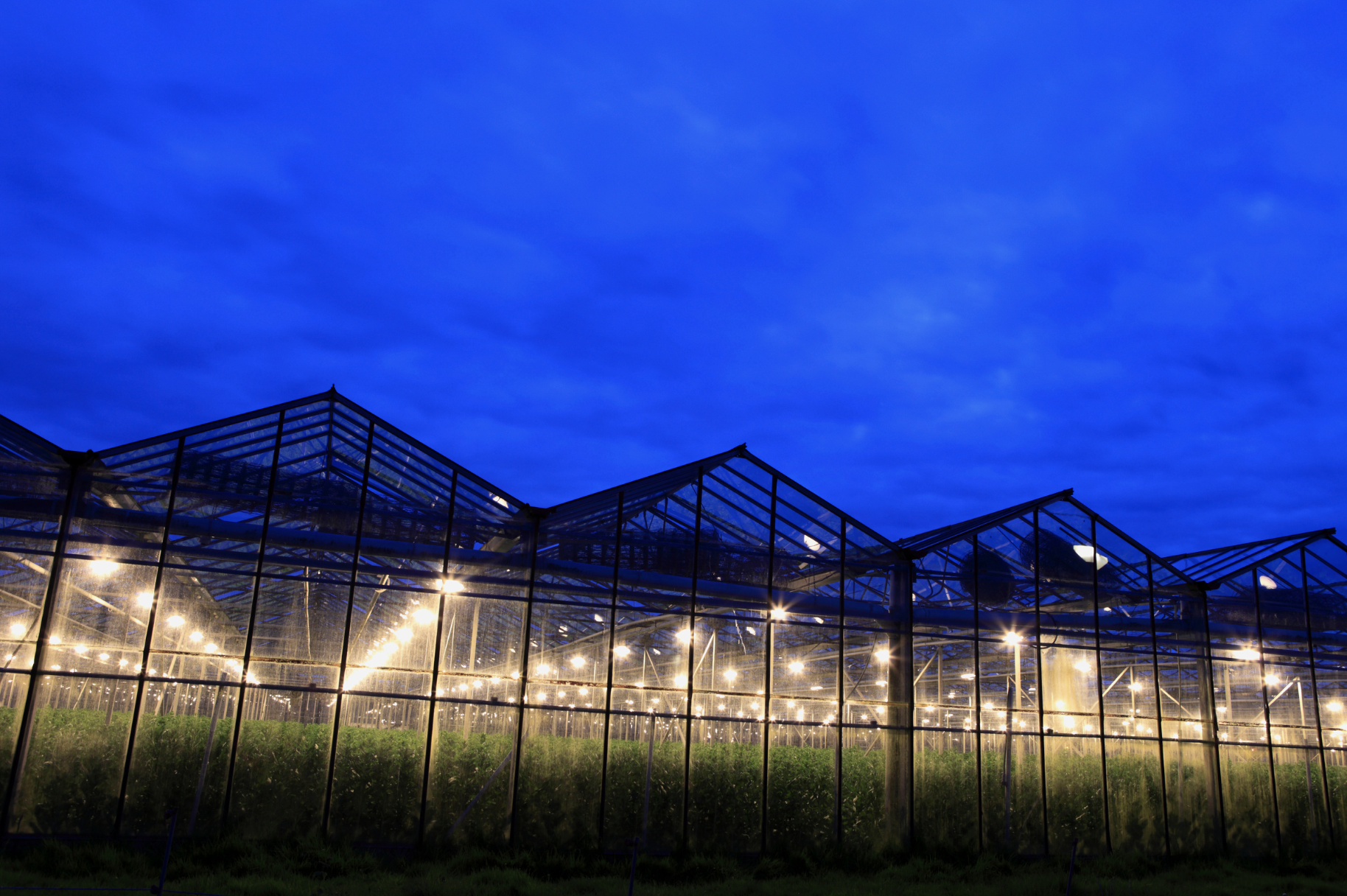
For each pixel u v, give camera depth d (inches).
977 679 948.6
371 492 822.5
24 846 678.5
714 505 909.2
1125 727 995.9
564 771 804.6
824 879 786.8
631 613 858.8
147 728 723.4
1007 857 884.6
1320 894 859.4
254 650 821.9
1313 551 1150.3
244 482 794.8
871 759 895.7
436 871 703.1
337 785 749.9
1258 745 1057.5
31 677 713.0
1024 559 1004.6
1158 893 796.0
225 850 685.9
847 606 924.0
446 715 791.1
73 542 746.8
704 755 842.8
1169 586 1061.1
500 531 844.6
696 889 722.2
